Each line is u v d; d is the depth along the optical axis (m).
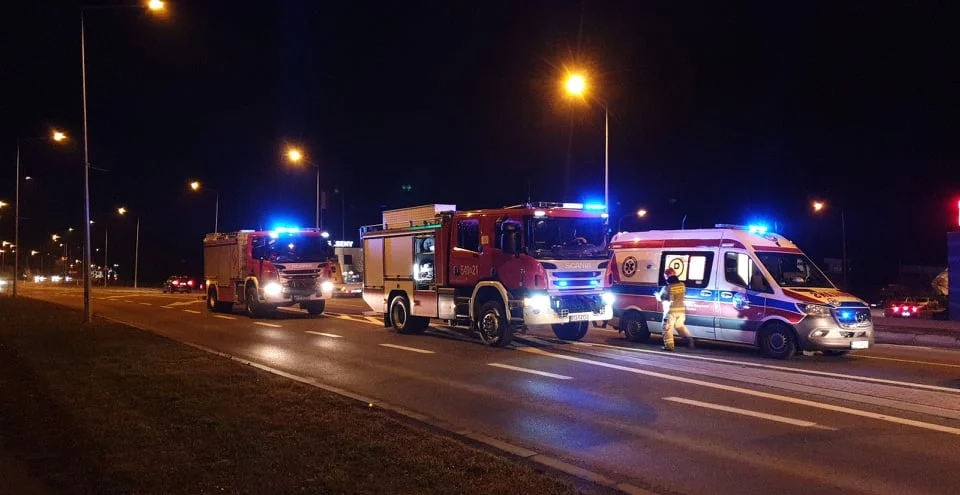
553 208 14.61
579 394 9.56
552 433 7.53
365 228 19.23
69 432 6.97
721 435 7.33
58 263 141.12
